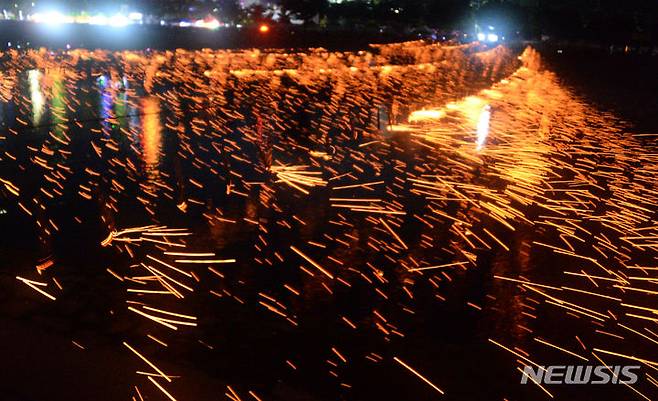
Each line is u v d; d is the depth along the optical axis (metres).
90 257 6.16
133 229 7.02
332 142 12.12
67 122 13.07
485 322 5.22
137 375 4.15
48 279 5.59
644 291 5.99
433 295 5.68
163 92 18.19
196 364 4.40
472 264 6.41
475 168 10.38
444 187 9.16
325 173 9.81
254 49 34.84
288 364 4.47
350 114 15.42
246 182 9.11
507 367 4.58
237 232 7.07
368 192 8.83
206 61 27.94
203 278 5.82
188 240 6.77
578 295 5.83
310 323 5.07
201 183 9.01
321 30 45.53
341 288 5.73
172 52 31.19
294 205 8.13
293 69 26.23
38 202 7.80
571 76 26.72
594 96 20.41
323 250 6.64
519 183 9.56
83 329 4.76
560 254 6.80
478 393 4.26
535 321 5.29
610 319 5.39
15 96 15.95
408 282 5.92
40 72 21.11
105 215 7.31
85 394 3.92
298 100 17.69
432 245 6.89
